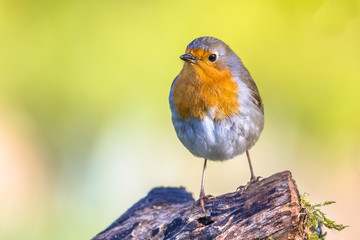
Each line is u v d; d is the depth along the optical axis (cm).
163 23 1238
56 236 1223
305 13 1165
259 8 1193
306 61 1184
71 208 1255
